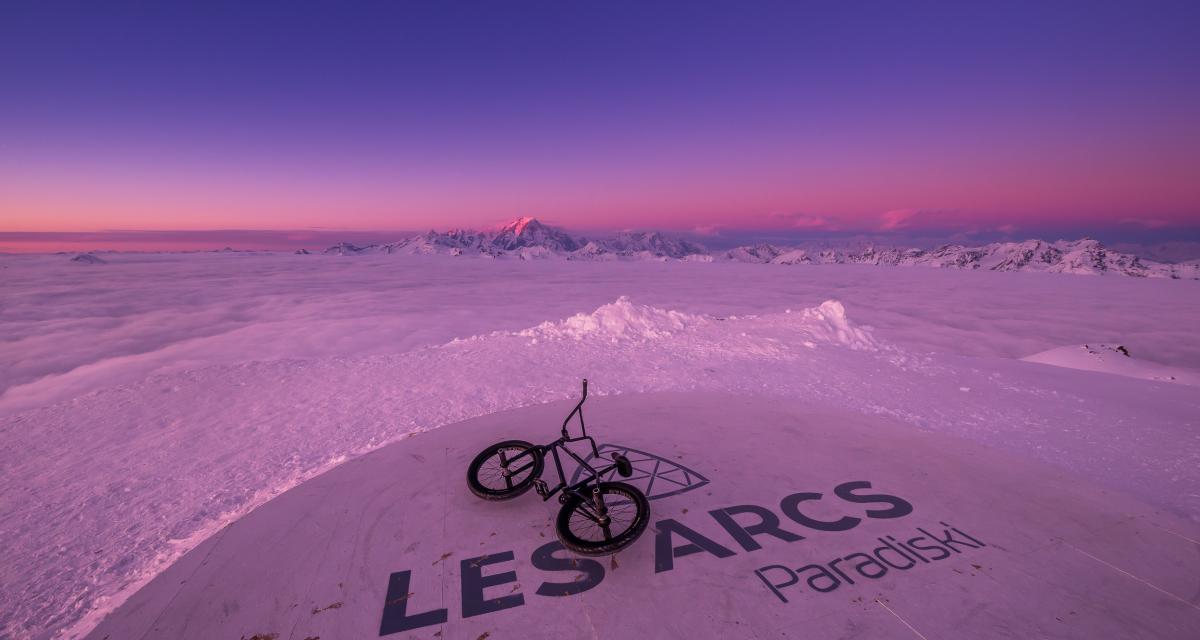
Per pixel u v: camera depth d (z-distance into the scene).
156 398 8.24
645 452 5.31
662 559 3.49
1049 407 7.59
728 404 7.01
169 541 4.16
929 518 3.99
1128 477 5.00
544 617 2.97
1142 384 10.29
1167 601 3.03
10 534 4.32
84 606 3.39
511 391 7.88
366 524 4.04
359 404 7.50
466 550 3.66
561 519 3.61
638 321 12.74
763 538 3.73
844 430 5.97
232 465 5.61
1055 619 2.88
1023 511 4.11
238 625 2.99
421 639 2.83
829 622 2.87
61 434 6.77
